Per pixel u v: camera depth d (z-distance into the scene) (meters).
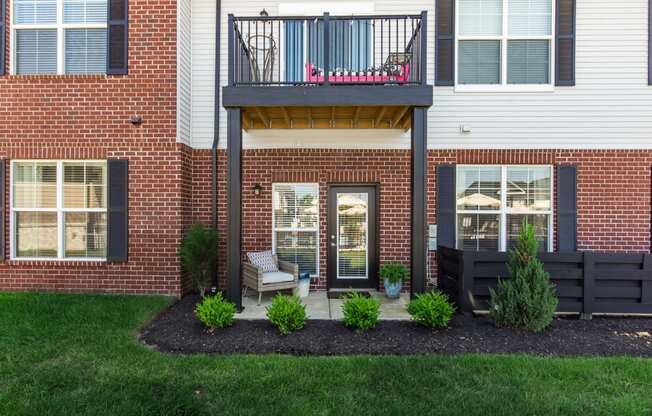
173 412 3.00
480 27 7.15
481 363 3.82
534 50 7.14
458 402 3.15
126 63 6.55
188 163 7.02
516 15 7.12
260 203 7.22
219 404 3.10
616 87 7.06
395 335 4.61
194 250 6.32
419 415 2.98
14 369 3.64
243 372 3.62
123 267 6.60
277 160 7.21
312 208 7.34
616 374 3.62
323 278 7.28
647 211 7.04
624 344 4.43
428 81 7.15
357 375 3.58
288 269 6.72
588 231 7.05
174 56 6.55
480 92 7.11
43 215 6.77
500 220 7.21
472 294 5.48
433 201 7.13
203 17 7.22
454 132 7.12
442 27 7.08
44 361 3.83
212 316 4.71
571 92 7.07
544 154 7.05
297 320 4.66
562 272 5.44
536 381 3.50
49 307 5.49
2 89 6.59
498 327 4.90
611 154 7.04
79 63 6.75
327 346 4.29
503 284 4.91
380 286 7.20
